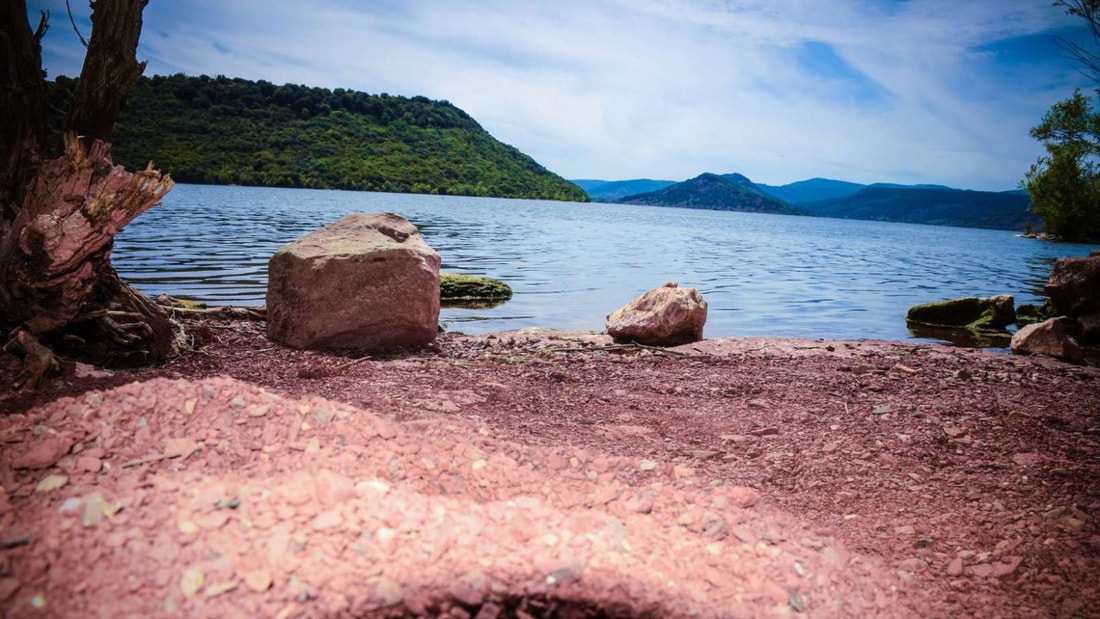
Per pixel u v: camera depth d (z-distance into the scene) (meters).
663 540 3.49
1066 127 33.78
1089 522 4.15
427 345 9.16
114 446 3.56
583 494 4.12
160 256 19.41
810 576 3.40
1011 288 25.05
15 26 6.82
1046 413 6.64
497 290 17.20
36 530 2.67
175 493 3.01
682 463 5.05
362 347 8.59
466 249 28.36
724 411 6.63
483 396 6.56
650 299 11.41
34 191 6.38
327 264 8.27
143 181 6.15
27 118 6.95
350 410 4.41
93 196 6.16
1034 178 63.84
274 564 2.61
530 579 2.83
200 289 14.60
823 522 4.26
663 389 7.42
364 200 84.88
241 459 3.67
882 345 11.57
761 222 137.88
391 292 8.55
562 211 103.69
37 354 5.67
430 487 3.74
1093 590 3.46
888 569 3.70
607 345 10.47
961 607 3.37
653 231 57.94
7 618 2.26
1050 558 3.79
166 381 4.29
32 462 3.28
